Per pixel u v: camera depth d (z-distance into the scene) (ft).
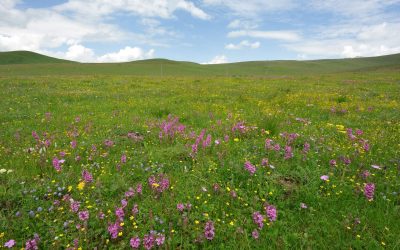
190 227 14.58
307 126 33.78
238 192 17.76
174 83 106.01
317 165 21.17
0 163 22.07
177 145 25.43
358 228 14.29
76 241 13.06
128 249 13.41
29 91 69.00
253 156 22.82
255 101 55.06
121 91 74.23
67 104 52.01
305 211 16.06
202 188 17.80
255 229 13.74
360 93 68.03
